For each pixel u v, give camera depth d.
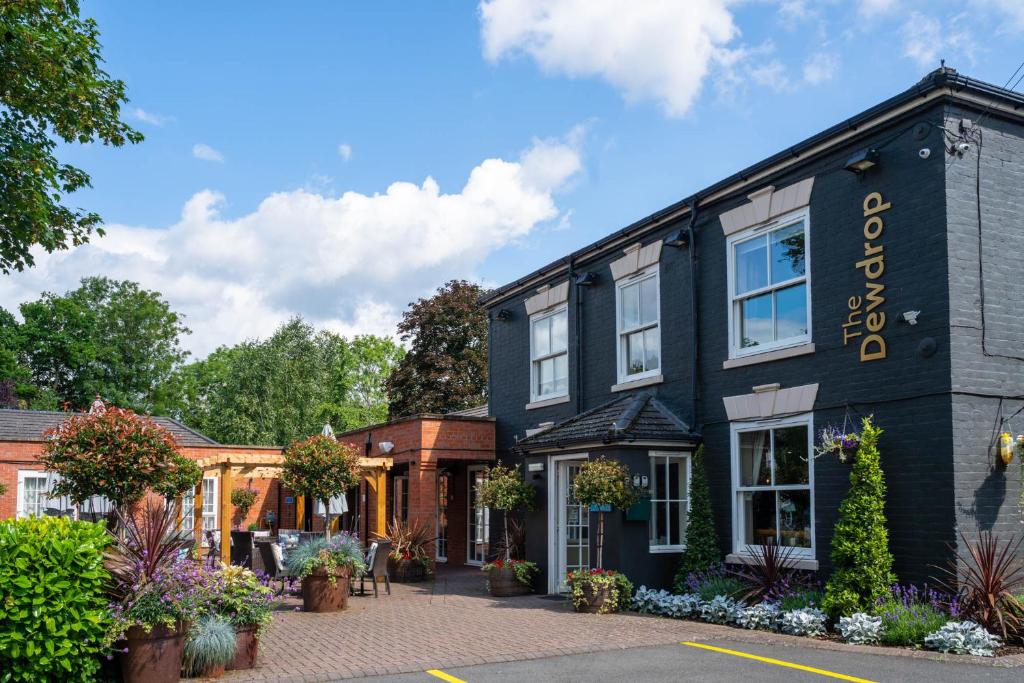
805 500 11.41
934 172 10.06
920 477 9.85
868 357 10.62
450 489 22.16
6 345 45.66
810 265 11.62
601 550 12.91
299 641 9.92
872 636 9.05
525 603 13.42
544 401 17.94
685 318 13.92
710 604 11.11
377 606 13.20
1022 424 10.08
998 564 9.05
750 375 12.45
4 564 6.89
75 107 13.42
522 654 8.78
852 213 11.06
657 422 13.32
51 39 12.50
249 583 8.61
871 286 10.67
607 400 15.95
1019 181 10.50
